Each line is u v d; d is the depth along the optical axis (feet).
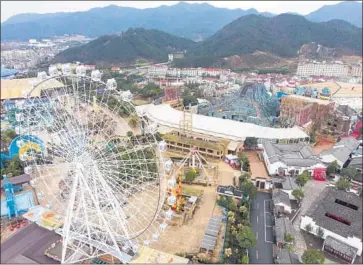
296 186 297.53
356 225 227.81
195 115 505.66
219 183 323.78
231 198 282.77
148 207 216.13
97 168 178.70
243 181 306.14
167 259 191.21
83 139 184.24
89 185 183.52
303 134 428.97
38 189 224.53
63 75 190.49
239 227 238.48
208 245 223.51
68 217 183.62
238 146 401.70
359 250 219.41
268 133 432.25
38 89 208.44
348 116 486.79
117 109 217.36
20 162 320.91
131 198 220.02
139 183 217.77
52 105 192.65
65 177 201.46
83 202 180.34
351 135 472.03
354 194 263.49
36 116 194.80
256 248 230.27
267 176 336.08
